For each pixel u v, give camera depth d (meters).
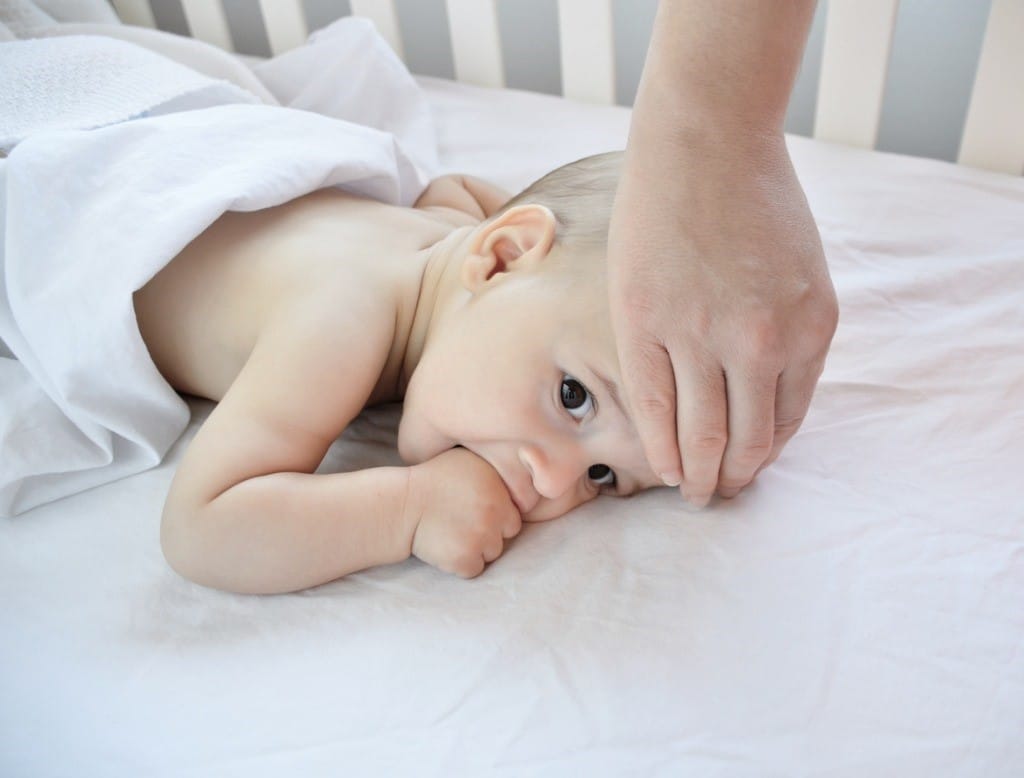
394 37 1.42
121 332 0.77
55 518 0.77
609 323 0.67
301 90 1.27
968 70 1.26
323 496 0.68
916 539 0.68
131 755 0.61
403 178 1.05
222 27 1.50
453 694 0.60
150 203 0.80
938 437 0.76
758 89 0.56
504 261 0.75
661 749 0.57
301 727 0.60
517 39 1.57
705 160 0.56
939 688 0.58
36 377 0.81
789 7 0.54
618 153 0.85
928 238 0.99
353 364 0.76
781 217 0.57
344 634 0.65
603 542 0.70
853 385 0.81
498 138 1.26
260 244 0.85
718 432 0.62
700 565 0.67
